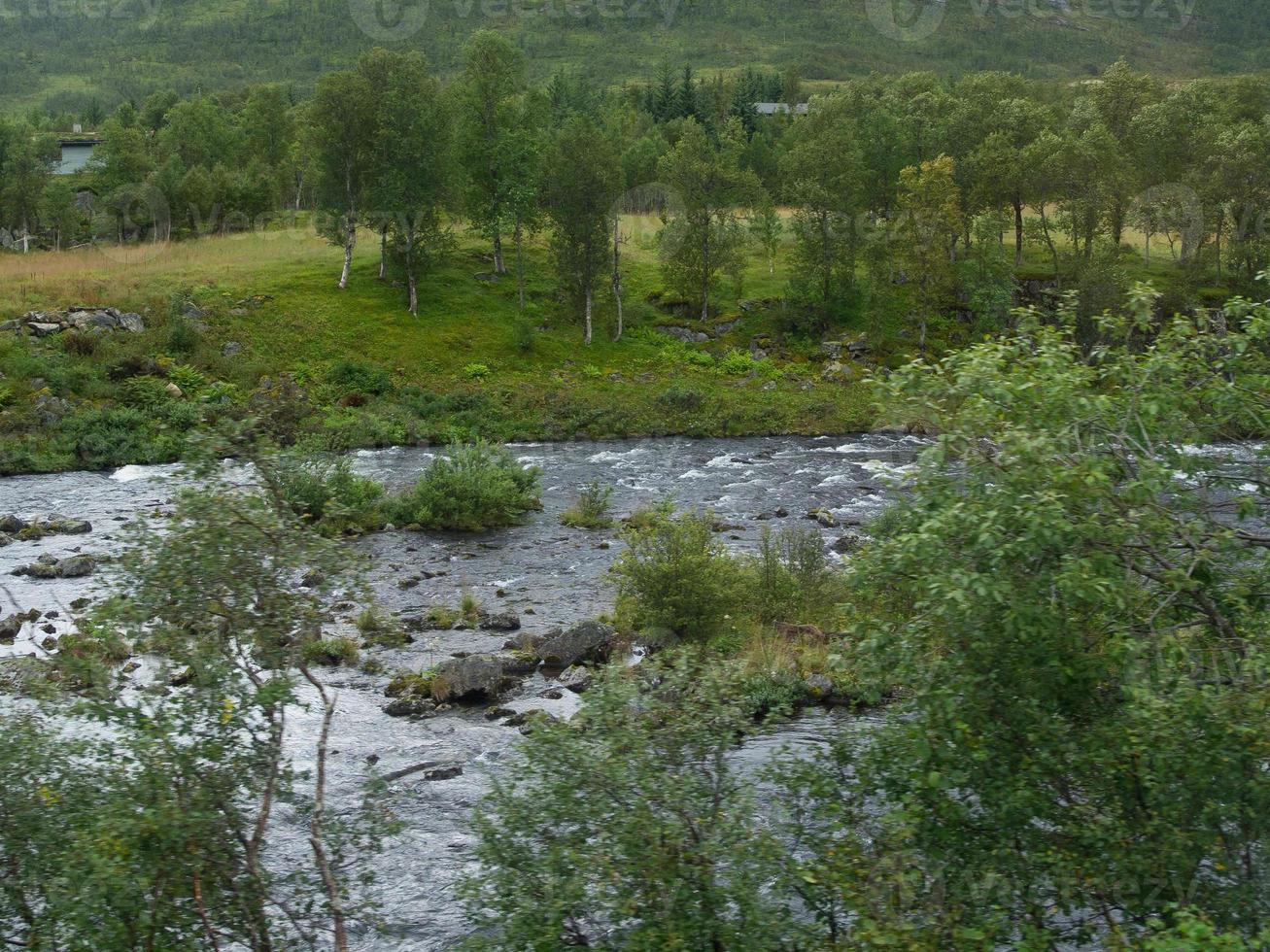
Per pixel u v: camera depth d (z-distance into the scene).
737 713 8.19
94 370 53.69
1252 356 8.63
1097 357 8.71
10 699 10.42
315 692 19.84
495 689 19.77
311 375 59.75
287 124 117.94
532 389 62.69
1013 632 7.34
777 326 74.38
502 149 74.81
